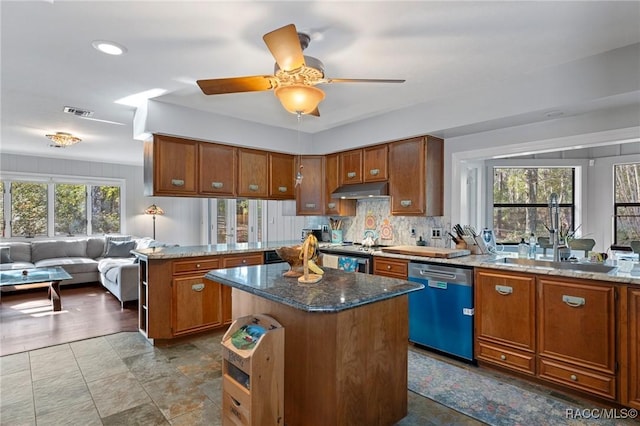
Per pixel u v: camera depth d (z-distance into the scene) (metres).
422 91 3.19
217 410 2.24
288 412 2.05
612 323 2.20
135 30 2.11
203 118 3.80
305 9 1.88
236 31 2.12
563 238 3.25
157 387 2.53
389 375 2.07
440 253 3.21
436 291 3.14
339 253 4.12
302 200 4.79
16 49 2.35
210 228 7.90
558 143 2.98
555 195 3.11
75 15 1.94
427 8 1.88
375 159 4.12
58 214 6.71
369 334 1.95
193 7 1.86
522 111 2.82
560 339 2.42
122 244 6.53
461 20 2.01
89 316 4.30
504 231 4.52
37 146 5.71
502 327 2.72
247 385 1.87
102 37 2.19
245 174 4.27
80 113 3.85
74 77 2.84
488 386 2.56
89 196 7.03
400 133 3.76
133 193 7.54
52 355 3.10
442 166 3.80
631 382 2.13
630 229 3.91
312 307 1.63
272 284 2.09
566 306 2.39
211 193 3.95
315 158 4.81
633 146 3.85
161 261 3.33
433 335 3.16
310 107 2.16
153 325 3.29
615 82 2.38
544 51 2.41
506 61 2.57
